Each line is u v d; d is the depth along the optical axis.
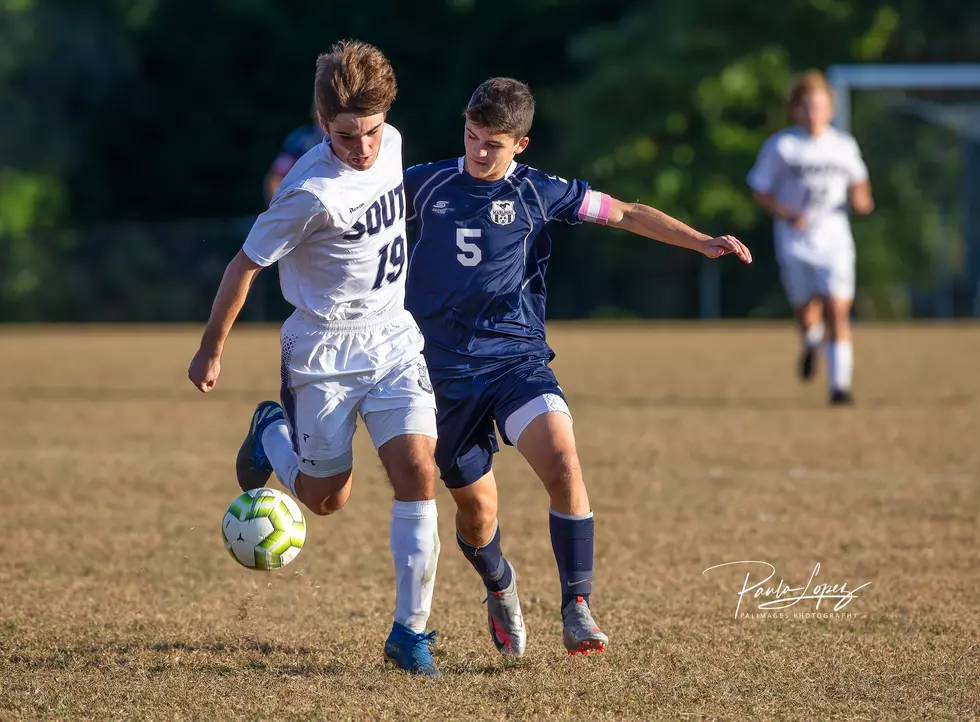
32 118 117.81
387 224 14.47
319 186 13.87
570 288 108.38
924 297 99.31
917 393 43.84
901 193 98.56
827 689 13.30
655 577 18.89
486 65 124.75
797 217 40.03
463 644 15.41
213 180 127.44
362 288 14.43
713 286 106.06
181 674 13.81
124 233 108.94
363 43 13.76
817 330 42.34
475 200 15.73
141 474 28.09
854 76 92.50
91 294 108.06
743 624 16.23
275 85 126.38
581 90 111.75
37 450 31.66
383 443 14.41
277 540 14.94
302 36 125.00
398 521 14.28
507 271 15.80
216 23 123.81
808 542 21.17
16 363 59.53
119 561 19.92
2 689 13.19
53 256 108.31
